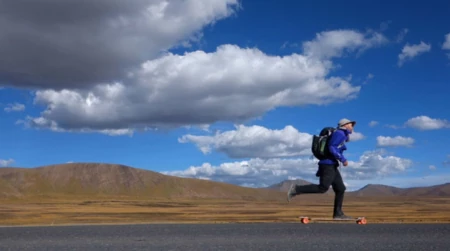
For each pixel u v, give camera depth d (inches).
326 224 400.5
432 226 370.9
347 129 441.7
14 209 2620.6
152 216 1649.9
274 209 2778.1
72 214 1873.8
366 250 233.8
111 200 6240.2
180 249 242.1
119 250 240.7
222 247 248.5
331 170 442.0
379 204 4685.0
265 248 243.6
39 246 260.5
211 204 4633.4
